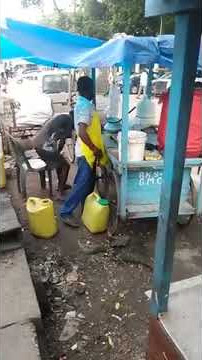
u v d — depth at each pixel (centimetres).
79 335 280
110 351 265
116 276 354
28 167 524
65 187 570
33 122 904
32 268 357
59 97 1217
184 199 433
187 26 148
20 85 1399
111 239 416
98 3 2219
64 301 318
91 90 411
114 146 449
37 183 612
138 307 310
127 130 380
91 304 315
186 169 416
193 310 209
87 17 2300
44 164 539
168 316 205
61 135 528
